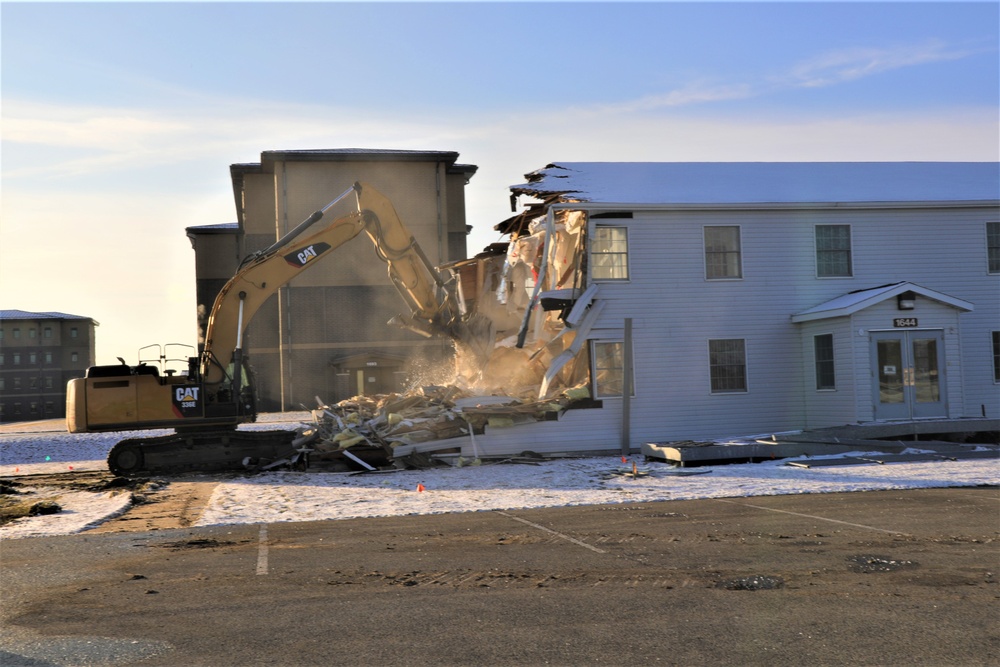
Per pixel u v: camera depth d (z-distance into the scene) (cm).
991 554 936
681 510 1332
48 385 9750
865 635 640
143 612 751
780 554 956
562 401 2375
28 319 9725
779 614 702
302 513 1405
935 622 671
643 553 979
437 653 614
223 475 2142
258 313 5222
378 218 2333
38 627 709
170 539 1162
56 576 919
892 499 1400
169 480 2069
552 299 2373
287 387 4994
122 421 2136
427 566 930
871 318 2312
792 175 2786
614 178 2670
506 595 787
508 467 2088
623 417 2389
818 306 2481
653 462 2112
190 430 2222
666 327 2447
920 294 2320
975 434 2305
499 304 2952
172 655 622
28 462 2852
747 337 2484
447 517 1327
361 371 5038
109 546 1111
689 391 2445
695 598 762
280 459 2209
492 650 618
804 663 580
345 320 5069
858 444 2102
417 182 5259
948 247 2569
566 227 2556
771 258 2506
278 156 5053
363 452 2188
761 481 1672
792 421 2488
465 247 5484
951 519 1180
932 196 2595
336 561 972
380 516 1355
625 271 2444
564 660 593
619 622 686
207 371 2202
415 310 2498
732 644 623
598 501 1466
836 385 2367
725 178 2725
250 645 643
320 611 740
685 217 2473
